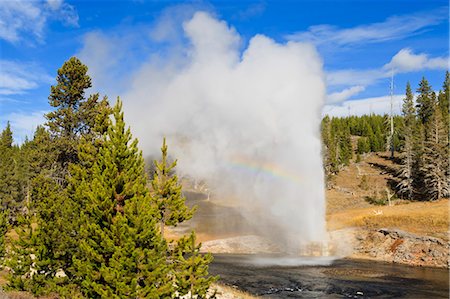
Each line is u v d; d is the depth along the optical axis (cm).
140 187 1794
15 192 6994
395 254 4734
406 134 8962
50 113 3638
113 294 1538
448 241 4653
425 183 7675
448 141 7762
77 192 2019
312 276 3691
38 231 2062
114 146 1795
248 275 3734
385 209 6962
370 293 2988
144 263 1634
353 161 12038
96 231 1609
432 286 3238
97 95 3825
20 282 2009
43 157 3484
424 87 11244
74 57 3838
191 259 1956
